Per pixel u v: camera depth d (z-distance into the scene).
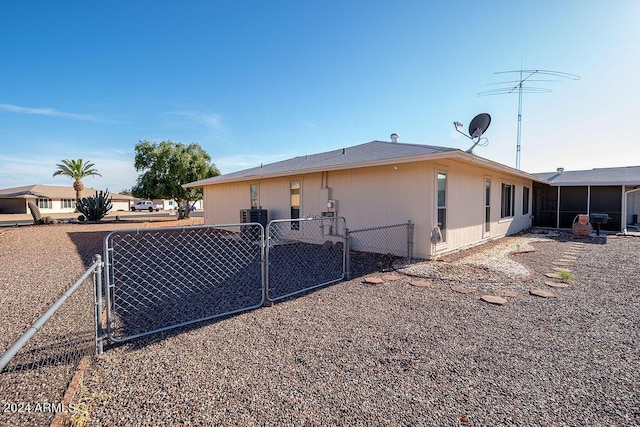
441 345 2.85
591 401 2.04
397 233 7.27
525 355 2.66
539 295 4.30
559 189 13.64
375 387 2.21
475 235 8.83
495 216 10.16
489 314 3.62
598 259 6.84
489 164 7.29
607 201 12.70
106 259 2.83
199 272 5.86
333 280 5.15
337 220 8.50
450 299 4.16
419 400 2.05
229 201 12.90
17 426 1.76
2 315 3.69
